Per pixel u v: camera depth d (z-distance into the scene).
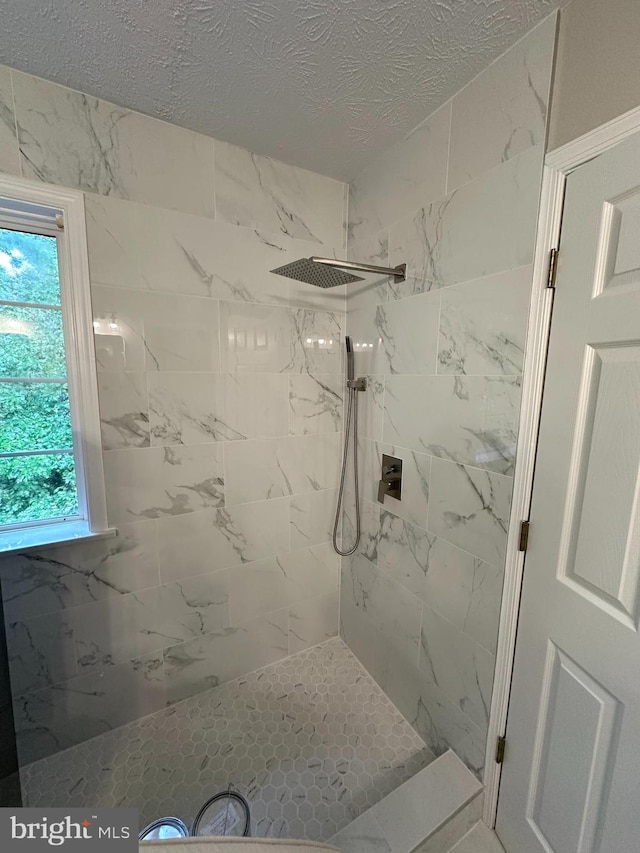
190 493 1.48
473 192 1.08
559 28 0.84
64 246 1.23
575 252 0.85
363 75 1.03
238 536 1.61
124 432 1.32
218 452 1.51
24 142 1.09
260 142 1.36
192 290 1.37
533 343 0.95
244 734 1.45
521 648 1.05
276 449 1.64
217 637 1.63
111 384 1.28
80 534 1.30
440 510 1.28
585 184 0.82
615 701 0.80
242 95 1.12
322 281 1.41
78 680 1.37
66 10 0.85
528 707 1.03
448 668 1.29
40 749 1.33
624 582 0.78
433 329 1.26
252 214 1.45
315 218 1.58
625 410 0.76
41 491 1.33
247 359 1.52
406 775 1.31
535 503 0.98
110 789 1.26
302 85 1.08
